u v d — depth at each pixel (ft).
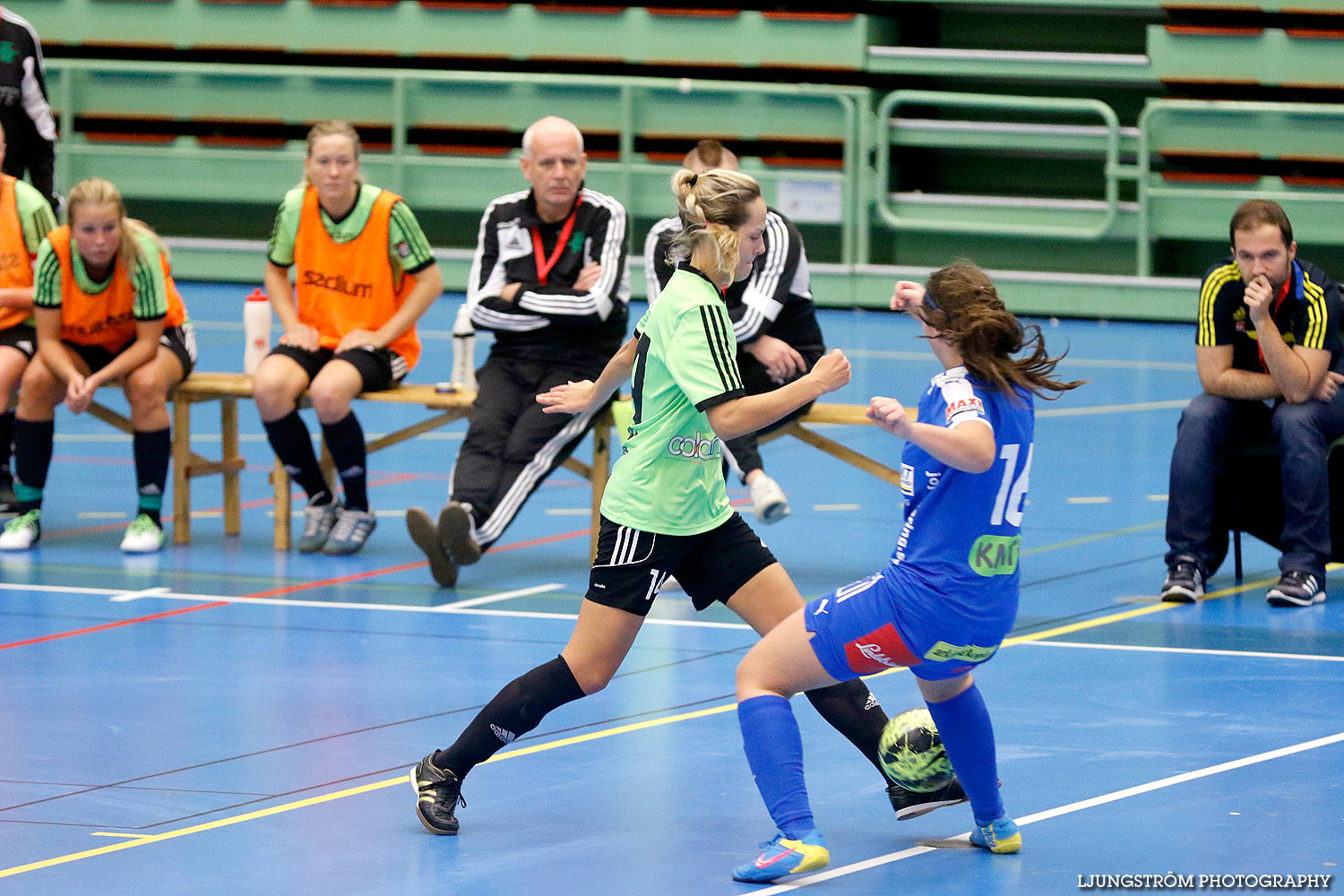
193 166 111.34
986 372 23.27
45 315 46.68
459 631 39.42
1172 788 28.30
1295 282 41.63
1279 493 43.39
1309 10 97.19
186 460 49.03
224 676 35.40
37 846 25.61
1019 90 108.78
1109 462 61.52
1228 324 42.45
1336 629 39.58
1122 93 107.24
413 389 48.03
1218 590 43.83
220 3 111.55
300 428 47.37
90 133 112.78
